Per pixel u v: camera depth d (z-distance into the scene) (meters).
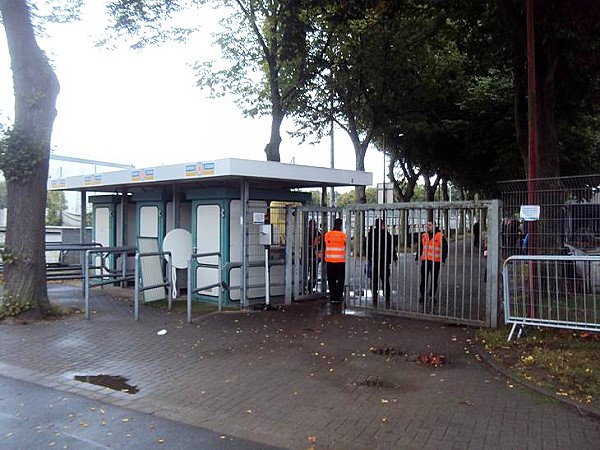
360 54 18.34
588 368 6.08
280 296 11.62
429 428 4.68
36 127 9.64
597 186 8.10
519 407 5.13
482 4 12.17
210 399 5.49
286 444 4.41
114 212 14.37
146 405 5.33
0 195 32.38
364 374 6.30
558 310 7.46
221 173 9.98
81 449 4.30
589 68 12.04
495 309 8.66
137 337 8.19
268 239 10.97
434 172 31.83
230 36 18.59
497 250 8.63
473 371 6.38
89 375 6.34
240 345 7.71
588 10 9.92
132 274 13.20
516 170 23.39
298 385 5.91
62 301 11.45
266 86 19.64
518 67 12.03
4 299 9.41
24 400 5.48
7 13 9.44
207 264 11.27
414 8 13.89
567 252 8.15
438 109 23.84
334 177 11.52
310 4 13.02
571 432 4.54
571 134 21.95
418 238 9.91
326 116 20.73
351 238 10.69
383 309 10.14
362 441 4.45
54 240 20.89
